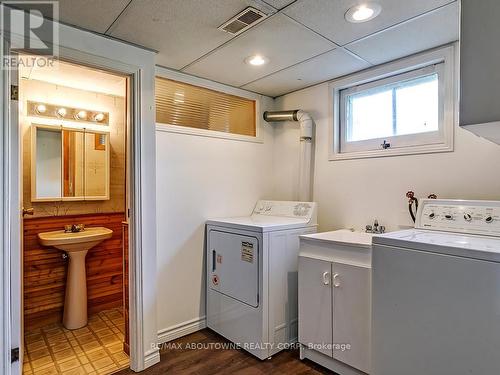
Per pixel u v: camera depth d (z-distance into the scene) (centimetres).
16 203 168
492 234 166
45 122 278
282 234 231
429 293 146
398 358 157
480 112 120
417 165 221
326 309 202
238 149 294
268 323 220
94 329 270
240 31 189
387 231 236
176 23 179
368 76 247
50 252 278
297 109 302
